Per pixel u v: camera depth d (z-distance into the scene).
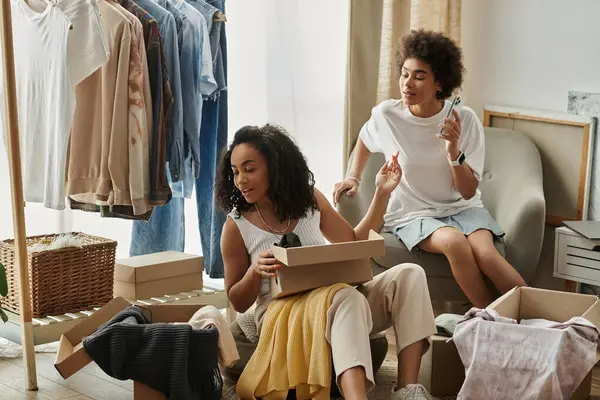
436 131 3.25
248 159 2.52
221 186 2.65
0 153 3.18
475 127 3.27
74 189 2.96
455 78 3.17
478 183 3.23
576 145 3.62
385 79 3.87
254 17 3.80
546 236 3.79
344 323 2.35
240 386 2.50
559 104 3.72
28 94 2.85
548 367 2.34
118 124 2.91
